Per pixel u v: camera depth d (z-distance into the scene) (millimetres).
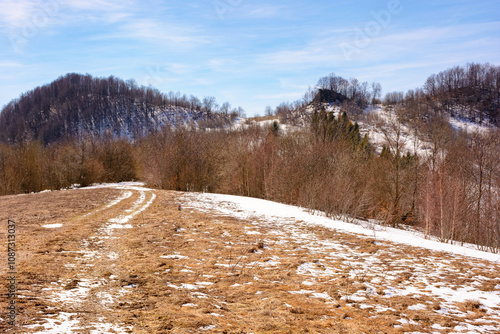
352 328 6520
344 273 10484
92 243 11953
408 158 31359
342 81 135375
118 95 150875
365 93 137500
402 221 31125
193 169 44438
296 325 6406
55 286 7207
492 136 31734
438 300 8641
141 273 8961
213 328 5840
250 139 44188
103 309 6195
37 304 5945
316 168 31984
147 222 17172
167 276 8984
